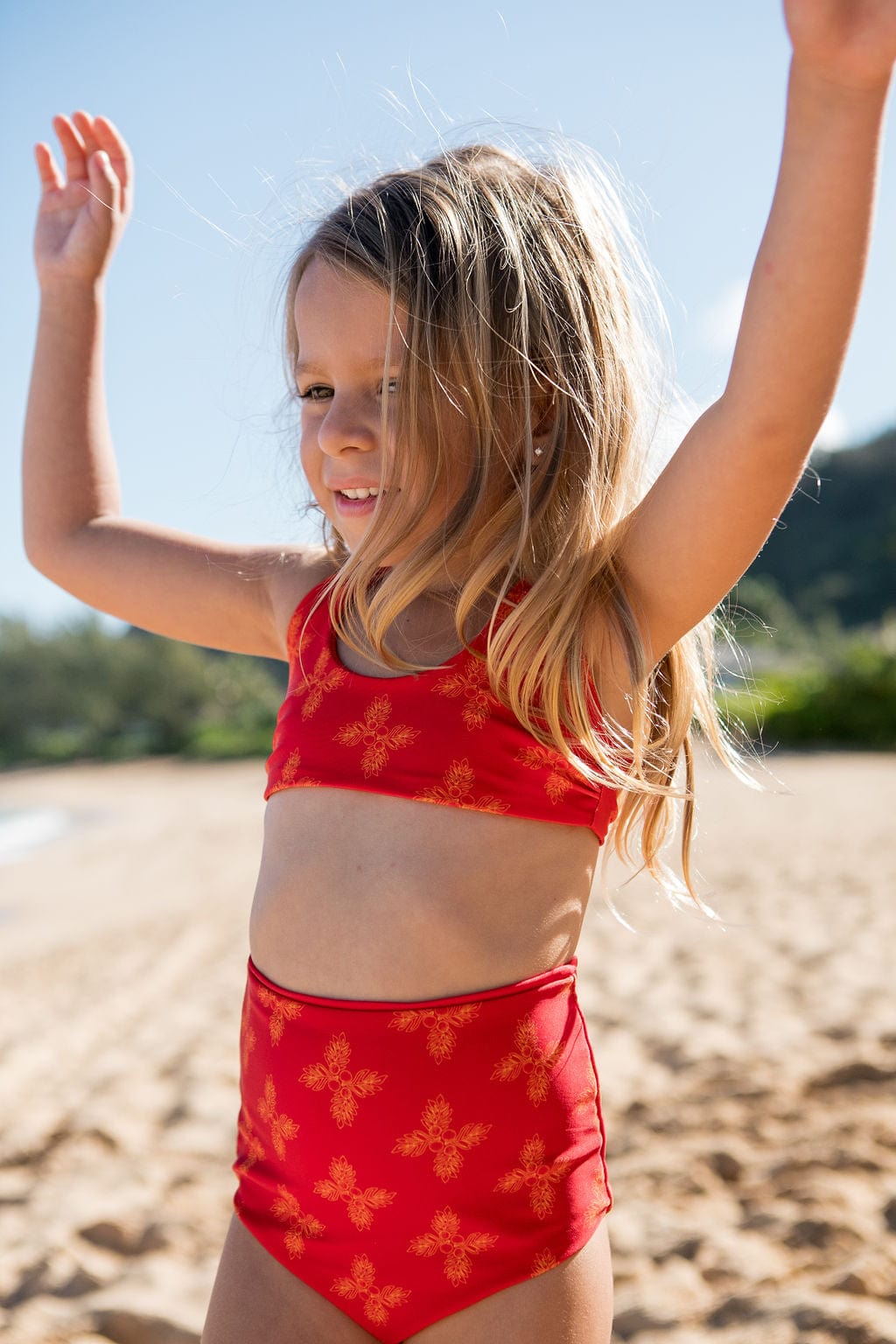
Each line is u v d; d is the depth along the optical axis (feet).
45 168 6.15
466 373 4.51
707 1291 8.28
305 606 5.09
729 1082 12.30
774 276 3.88
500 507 4.57
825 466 209.77
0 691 155.33
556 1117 4.33
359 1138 4.26
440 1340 4.25
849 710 74.28
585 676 4.47
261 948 4.63
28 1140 13.15
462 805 4.35
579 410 4.69
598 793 4.57
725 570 4.31
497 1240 4.21
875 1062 12.11
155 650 153.58
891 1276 8.04
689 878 5.17
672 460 4.34
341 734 4.56
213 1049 16.58
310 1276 4.37
